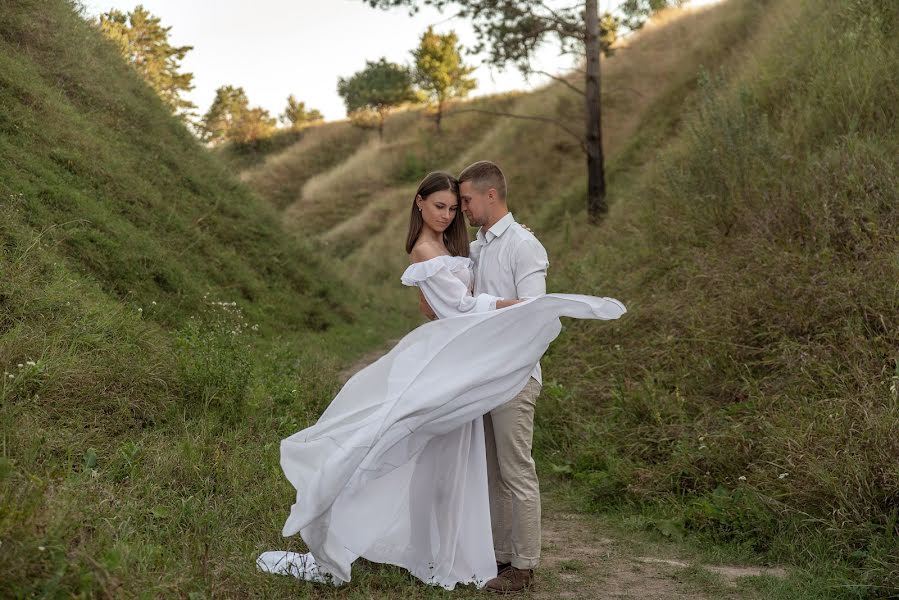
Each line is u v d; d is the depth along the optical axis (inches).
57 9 452.1
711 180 331.9
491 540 132.7
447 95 1640.0
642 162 630.5
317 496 120.6
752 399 207.8
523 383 130.6
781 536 155.7
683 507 179.2
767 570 148.0
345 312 526.9
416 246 138.1
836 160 275.3
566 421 241.4
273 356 290.7
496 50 575.8
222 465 167.8
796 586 135.0
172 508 143.1
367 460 124.3
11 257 214.5
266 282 455.8
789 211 273.3
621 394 235.1
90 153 353.7
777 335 225.0
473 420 133.0
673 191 369.1
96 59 468.4
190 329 253.8
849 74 323.0
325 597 123.3
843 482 154.1
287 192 1568.7
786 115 356.5
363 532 130.6
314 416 235.6
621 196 576.1
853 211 248.4
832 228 248.5
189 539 129.2
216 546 130.8
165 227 370.9
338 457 122.5
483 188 135.3
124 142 414.3
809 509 157.9
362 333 498.0
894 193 248.8
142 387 193.8
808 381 200.4
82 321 201.8
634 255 373.4
